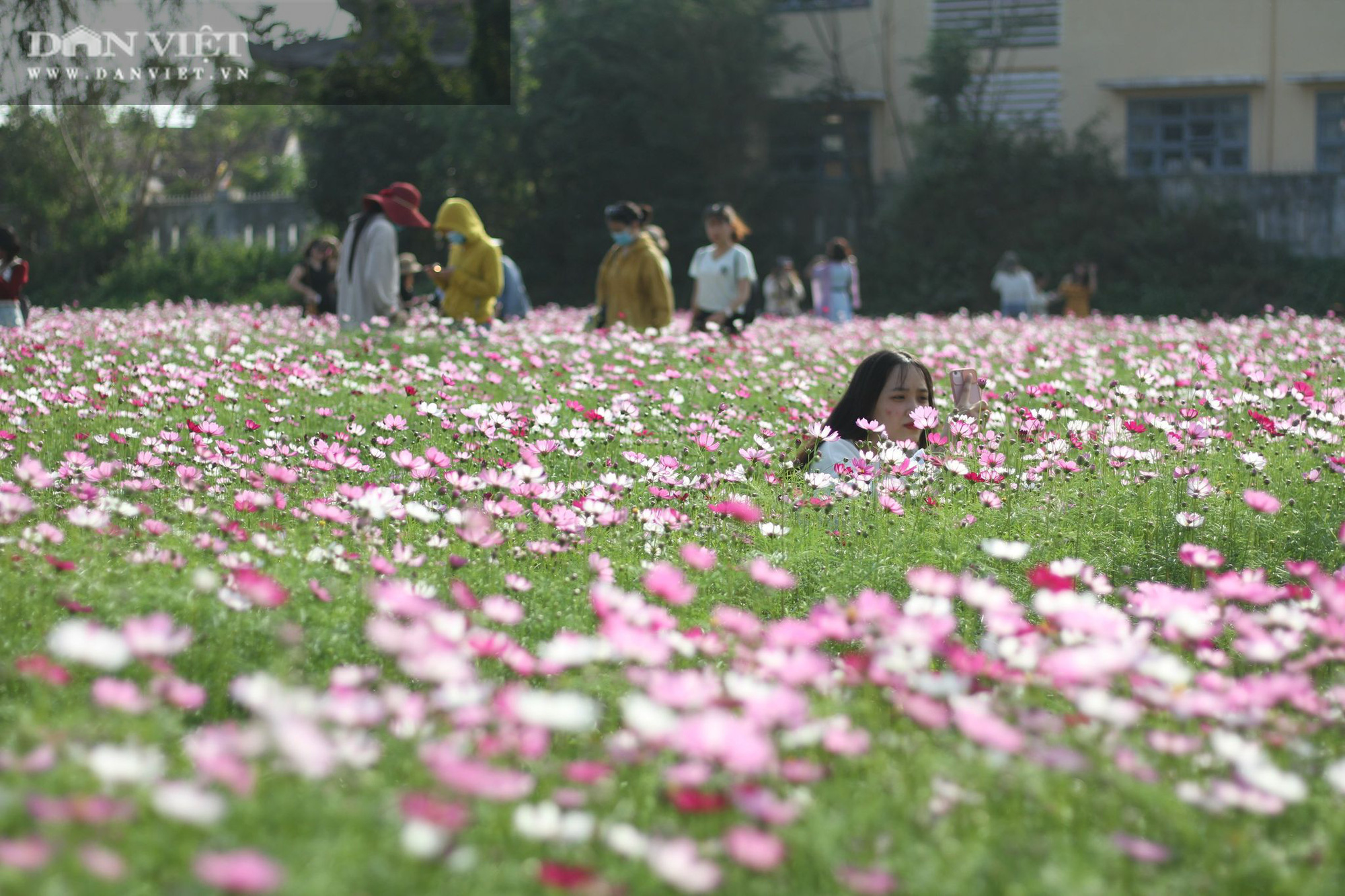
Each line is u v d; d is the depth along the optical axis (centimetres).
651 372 1166
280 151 5906
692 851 270
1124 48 3856
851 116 4044
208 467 693
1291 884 307
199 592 447
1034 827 328
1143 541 682
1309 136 3744
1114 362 1352
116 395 928
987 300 3691
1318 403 840
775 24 3981
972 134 3747
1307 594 520
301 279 1883
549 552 536
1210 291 3459
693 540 625
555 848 299
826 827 301
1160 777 350
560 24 3878
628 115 3844
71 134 4341
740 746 298
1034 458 780
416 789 308
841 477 669
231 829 286
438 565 523
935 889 286
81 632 317
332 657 438
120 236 4266
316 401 991
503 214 4031
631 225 1441
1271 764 358
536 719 316
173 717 348
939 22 3988
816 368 1261
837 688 378
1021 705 365
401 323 1469
